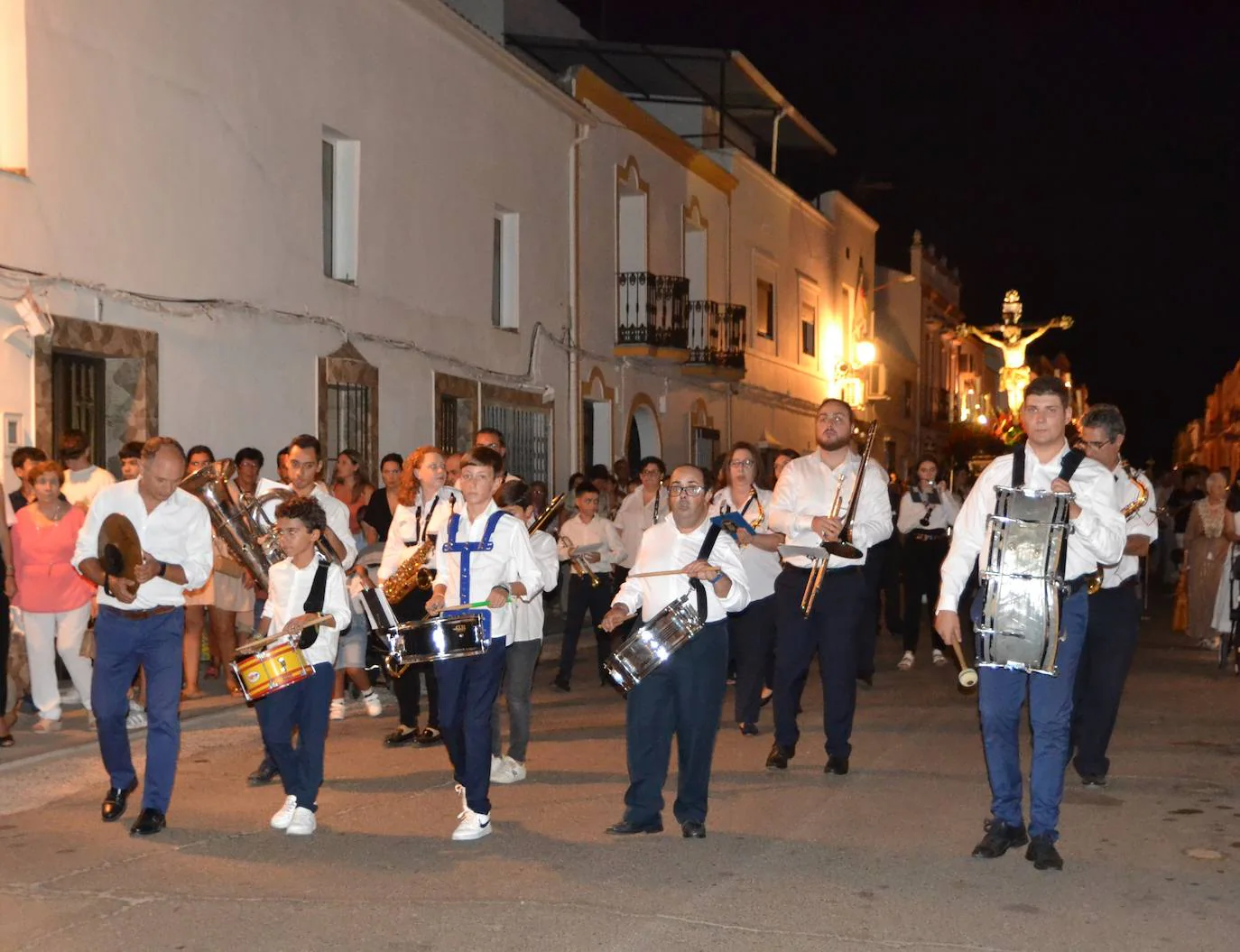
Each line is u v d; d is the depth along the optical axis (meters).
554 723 11.14
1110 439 8.28
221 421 13.67
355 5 15.90
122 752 7.73
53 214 11.52
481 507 7.69
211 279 13.53
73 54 11.73
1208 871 6.74
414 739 10.08
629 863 6.86
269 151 14.41
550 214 21.02
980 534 6.93
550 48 25.80
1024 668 6.62
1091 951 5.57
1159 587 27.39
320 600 7.56
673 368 25.83
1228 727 10.73
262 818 7.84
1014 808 6.98
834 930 5.80
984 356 57.47
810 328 34.81
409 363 17.16
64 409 12.05
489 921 5.93
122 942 5.67
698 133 29.69
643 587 7.40
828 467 9.16
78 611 10.26
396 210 16.89
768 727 10.83
